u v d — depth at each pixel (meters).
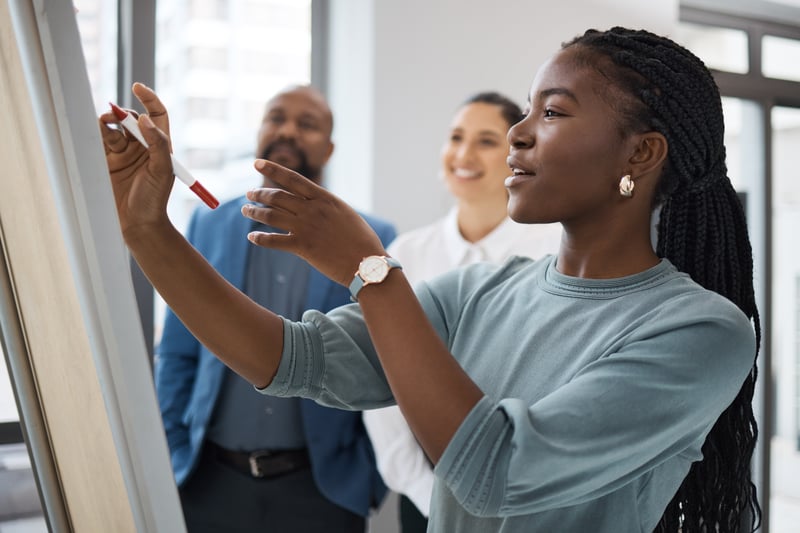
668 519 0.77
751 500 0.81
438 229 1.89
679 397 0.61
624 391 0.60
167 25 2.21
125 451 0.41
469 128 1.81
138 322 0.41
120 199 0.65
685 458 0.69
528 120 0.72
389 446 1.65
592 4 2.53
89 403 0.42
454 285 0.84
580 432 0.58
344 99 2.39
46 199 0.41
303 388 0.73
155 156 0.61
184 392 1.82
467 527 0.71
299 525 1.75
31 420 0.45
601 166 0.70
